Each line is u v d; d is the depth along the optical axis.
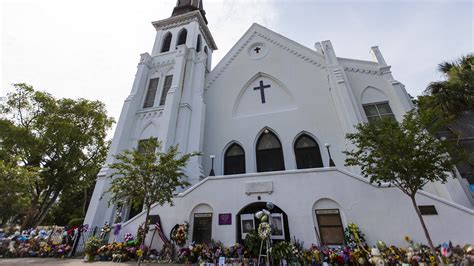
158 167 9.20
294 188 10.72
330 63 16.92
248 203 10.89
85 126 25.12
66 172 22.86
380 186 9.74
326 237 9.59
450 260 7.09
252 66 20.42
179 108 17.80
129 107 18.38
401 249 8.23
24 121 22.17
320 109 16.52
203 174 15.61
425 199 9.11
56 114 23.14
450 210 8.68
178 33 24.77
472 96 11.79
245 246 9.35
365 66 16.73
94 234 12.34
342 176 10.40
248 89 19.77
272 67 19.72
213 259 9.09
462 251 7.41
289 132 16.30
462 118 12.55
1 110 21.59
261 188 11.02
